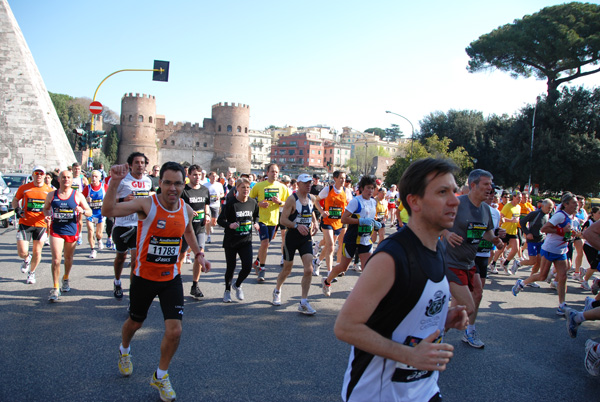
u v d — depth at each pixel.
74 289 6.89
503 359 4.86
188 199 7.44
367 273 1.82
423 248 1.93
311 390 3.86
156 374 3.61
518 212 10.09
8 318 5.43
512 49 38.03
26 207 7.08
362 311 1.76
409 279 1.81
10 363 4.16
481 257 5.59
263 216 9.13
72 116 81.94
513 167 38.31
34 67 35.72
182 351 4.65
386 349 1.73
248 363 4.40
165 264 3.74
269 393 3.78
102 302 6.28
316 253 10.66
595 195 40.88
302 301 6.20
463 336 5.43
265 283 8.01
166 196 3.69
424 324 1.92
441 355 1.75
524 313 6.83
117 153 85.44
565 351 5.20
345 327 1.76
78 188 10.35
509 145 39.62
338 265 6.96
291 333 5.34
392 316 1.86
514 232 10.13
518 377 4.38
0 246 10.66
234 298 6.87
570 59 38.06
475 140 45.31
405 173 2.02
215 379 4.01
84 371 4.07
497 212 5.36
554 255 6.86
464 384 4.16
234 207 6.45
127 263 9.05
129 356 4.02
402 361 1.73
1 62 32.03
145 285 3.74
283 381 4.02
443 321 2.03
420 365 1.72
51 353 4.44
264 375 4.14
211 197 12.55
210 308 6.29
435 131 48.62
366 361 1.94
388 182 44.03
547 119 38.19
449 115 48.84
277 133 155.38
